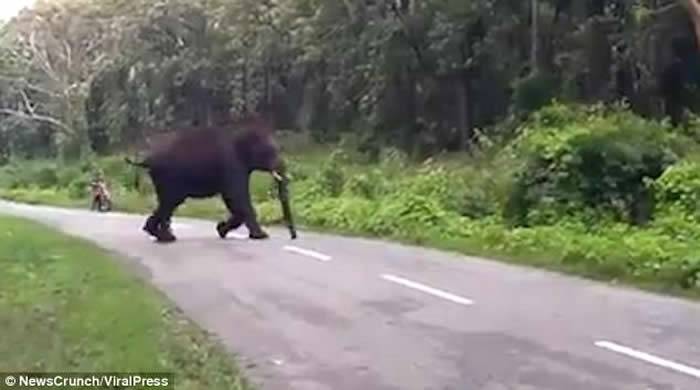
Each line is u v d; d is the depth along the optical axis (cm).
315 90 5866
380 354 1023
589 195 2555
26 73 7881
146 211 4281
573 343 1067
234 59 6391
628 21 3697
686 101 3609
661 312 1272
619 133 2659
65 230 2905
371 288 1520
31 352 973
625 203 2525
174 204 2445
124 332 1082
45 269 1733
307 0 5822
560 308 1310
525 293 1455
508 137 3941
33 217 3762
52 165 7325
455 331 1150
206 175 2472
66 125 7506
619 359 981
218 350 1038
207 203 3991
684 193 2359
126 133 7206
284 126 6281
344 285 1558
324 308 1334
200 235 2625
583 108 3384
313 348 1060
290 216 2528
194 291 1516
